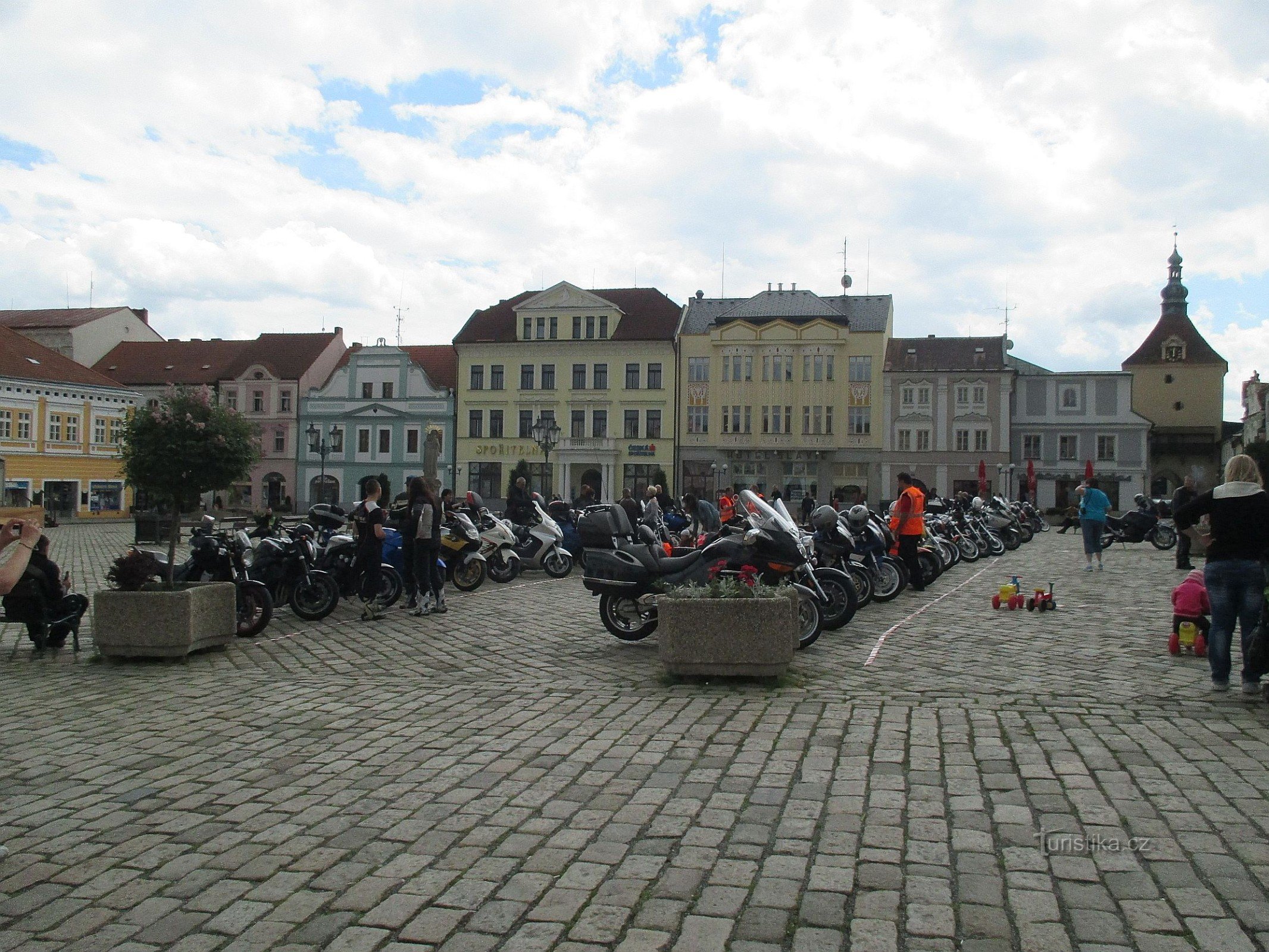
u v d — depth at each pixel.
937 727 6.95
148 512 34.75
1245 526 7.81
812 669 9.34
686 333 66.25
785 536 11.00
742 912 4.02
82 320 75.06
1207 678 8.76
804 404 64.94
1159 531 28.02
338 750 6.68
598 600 15.98
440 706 8.02
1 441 55.12
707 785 5.70
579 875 4.42
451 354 73.56
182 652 10.27
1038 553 26.72
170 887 4.41
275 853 4.79
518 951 3.74
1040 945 3.72
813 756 6.27
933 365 64.12
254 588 11.96
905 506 16.53
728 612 8.61
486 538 19.00
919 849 4.66
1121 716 7.23
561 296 67.94
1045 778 5.73
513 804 5.44
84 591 18.56
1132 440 63.34
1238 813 5.10
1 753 6.73
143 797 5.71
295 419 70.25
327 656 10.66
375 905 4.18
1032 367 68.56
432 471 32.50
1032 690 8.27
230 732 7.24
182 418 20.70
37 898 4.32
